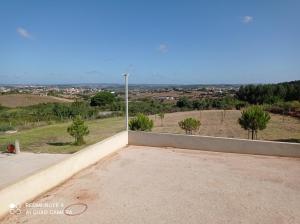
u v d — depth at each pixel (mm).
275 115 28594
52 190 5812
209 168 7262
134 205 5129
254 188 5910
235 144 8648
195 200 5336
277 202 5230
